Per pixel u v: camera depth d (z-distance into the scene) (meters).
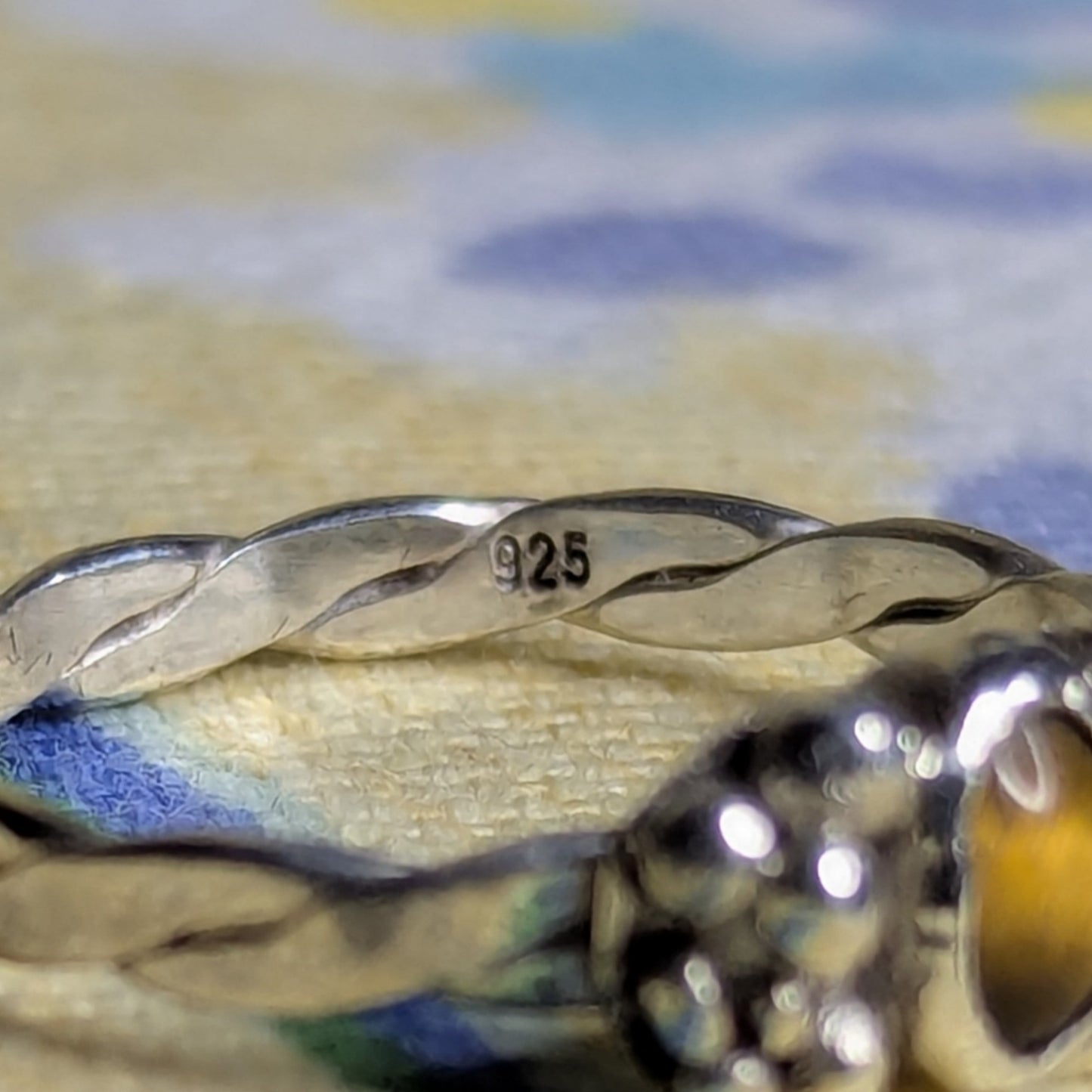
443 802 0.06
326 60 0.09
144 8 0.10
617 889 0.05
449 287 0.08
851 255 0.08
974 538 0.06
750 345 0.07
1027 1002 0.05
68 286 0.08
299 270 0.08
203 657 0.06
